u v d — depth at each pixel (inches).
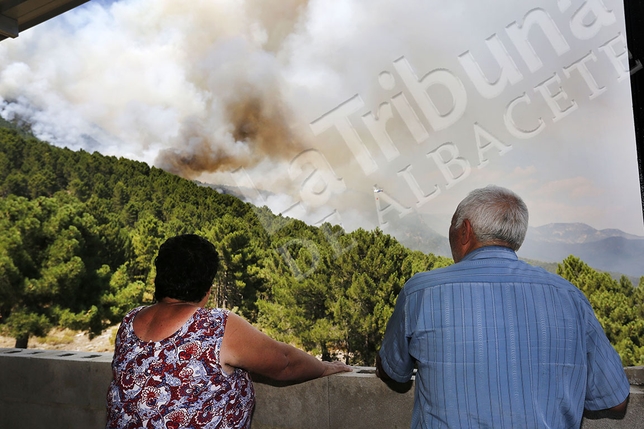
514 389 32.4
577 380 33.5
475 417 32.5
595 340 34.4
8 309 685.3
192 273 39.7
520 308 33.6
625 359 750.5
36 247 714.2
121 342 39.1
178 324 38.4
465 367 33.2
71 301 707.4
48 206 748.0
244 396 40.4
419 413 36.9
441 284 35.7
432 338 34.8
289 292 903.7
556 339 33.1
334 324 853.2
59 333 696.4
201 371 37.1
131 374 37.2
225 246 944.3
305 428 55.0
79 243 751.1
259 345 39.8
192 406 36.8
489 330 33.4
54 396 66.2
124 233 936.9
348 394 52.8
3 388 69.7
